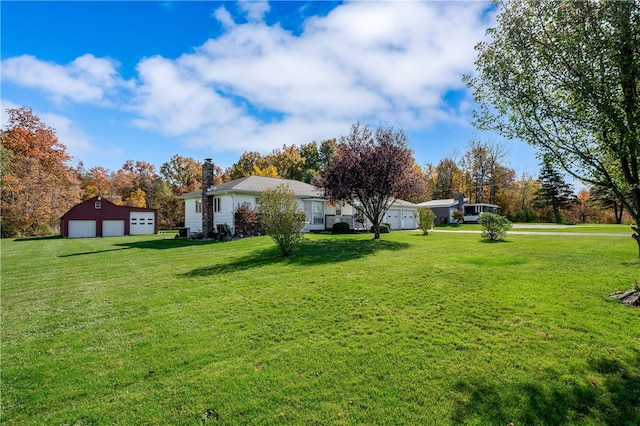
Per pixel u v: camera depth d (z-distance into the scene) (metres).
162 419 2.56
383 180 14.93
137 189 46.94
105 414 2.64
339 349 3.69
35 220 29.66
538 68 4.52
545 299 5.29
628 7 3.70
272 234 10.63
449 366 3.24
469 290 6.02
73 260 11.58
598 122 4.14
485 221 15.53
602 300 5.15
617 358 3.31
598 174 4.73
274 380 3.08
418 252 11.29
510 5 4.68
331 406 2.66
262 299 5.80
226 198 19.41
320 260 9.82
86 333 4.41
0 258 12.38
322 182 16.55
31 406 2.78
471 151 46.25
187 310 5.31
